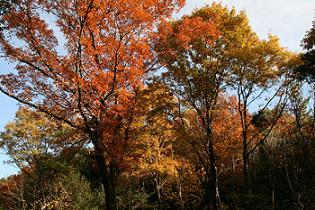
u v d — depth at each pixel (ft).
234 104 76.18
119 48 38.81
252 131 79.66
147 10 41.91
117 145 41.86
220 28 60.54
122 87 40.55
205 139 65.98
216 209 62.85
